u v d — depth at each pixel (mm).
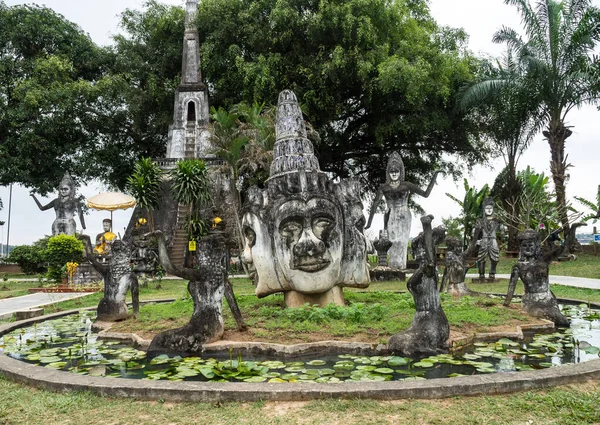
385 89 22844
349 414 3855
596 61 20094
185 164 21500
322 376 5082
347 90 26516
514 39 21688
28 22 31141
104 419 3902
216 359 5953
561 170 21750
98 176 32031
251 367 5293
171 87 30703
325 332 6430
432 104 26344
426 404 4035
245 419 3807
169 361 5898
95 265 8570
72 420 3898
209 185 23266
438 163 31984
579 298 11203
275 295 9688
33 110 28828
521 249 8320
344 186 8109
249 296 9773
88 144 31719
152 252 19766
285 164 8789
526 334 7102
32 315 9984
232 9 27062
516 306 8602
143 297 13914
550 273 19422
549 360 5672
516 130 23234
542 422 3686
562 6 21078
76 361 6109
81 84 28406
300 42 25594
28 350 6844
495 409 3916
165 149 34062
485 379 4340
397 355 5820
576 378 4496
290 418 3805
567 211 22656
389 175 19297
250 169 22844
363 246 8031
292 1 25000
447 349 5922
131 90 29703
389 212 19219
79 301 13133
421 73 22344
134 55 30828
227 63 27062
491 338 6613
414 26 25750
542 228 21703
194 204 22125
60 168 30953
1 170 29203
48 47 32531
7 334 8172
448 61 24391
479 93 22156
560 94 20844
